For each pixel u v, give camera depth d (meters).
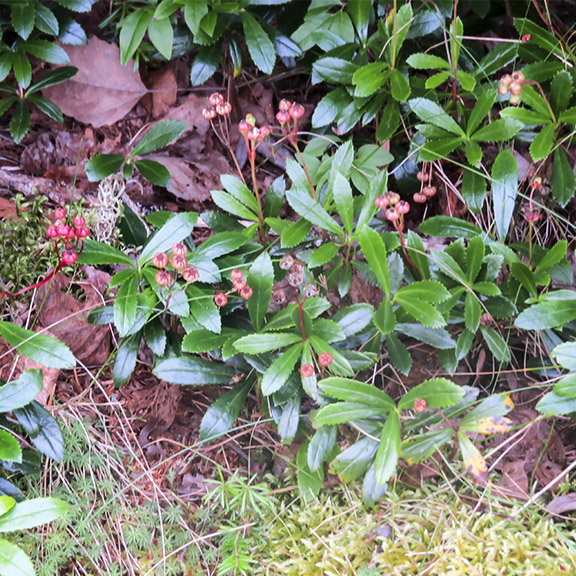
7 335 0.62
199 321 0.64
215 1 0.77
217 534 0.64
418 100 0.73
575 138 0.76
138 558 0.63
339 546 0.62
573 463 0.63
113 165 0.76
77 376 0.70
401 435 0.66
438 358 0.73
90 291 0.72
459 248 0.69
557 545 0.61
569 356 0.62
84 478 0.65
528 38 0.75
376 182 0.68
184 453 0.69
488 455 0.64
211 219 0.71
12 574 0.56
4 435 0.59
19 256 0.71
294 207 0.67
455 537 0.62
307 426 0.68
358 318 0.66
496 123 0.72
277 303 0.73
